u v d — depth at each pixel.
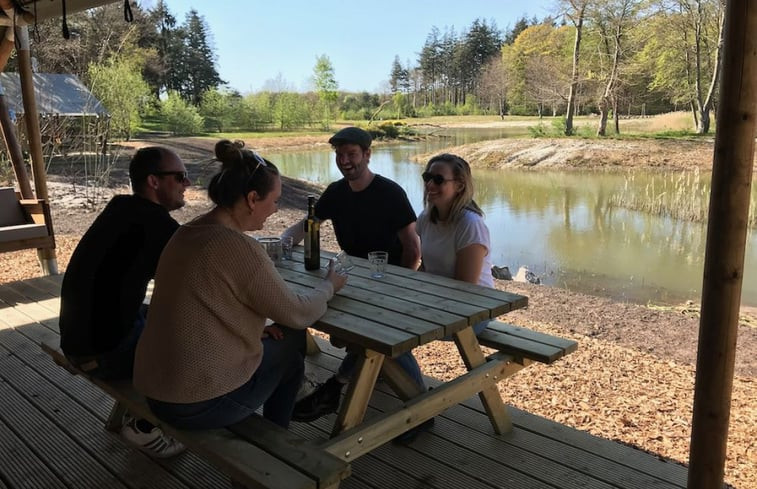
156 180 1.91
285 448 1.53
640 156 19.39
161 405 1.56
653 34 24.38
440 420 2.47
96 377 1.98
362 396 1.91
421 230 2.60
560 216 11.68
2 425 2.40
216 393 1.53
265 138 26.89
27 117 5.00
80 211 8.88
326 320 1.85
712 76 23.81
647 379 3.49
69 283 1.90
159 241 1.86
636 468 2.14
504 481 2.04
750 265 7.67
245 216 1.57
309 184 13.84
